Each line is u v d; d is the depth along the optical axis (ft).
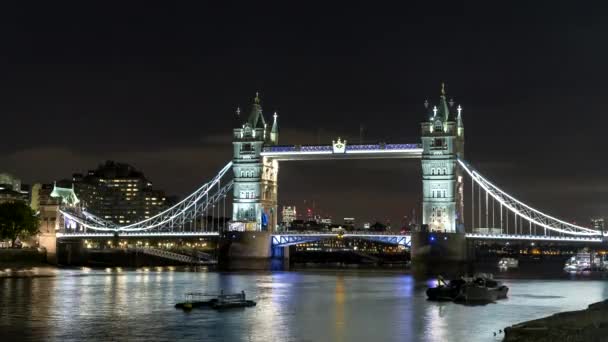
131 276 628.28
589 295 431.02
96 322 296.10
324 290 470.39
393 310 344.28
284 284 531.91
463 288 392.88
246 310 342.44
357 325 291.38
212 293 428.15
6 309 339.16
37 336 261.65
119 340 254.47
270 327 285.02
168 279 582.76
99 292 434.30
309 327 285.43
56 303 365.81
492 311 339.98
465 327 285.43
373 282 563.07
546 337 212.23
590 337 211.41
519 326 229.86
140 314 322.75
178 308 345.51
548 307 358.84
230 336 263.29
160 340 254.68
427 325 291.38
